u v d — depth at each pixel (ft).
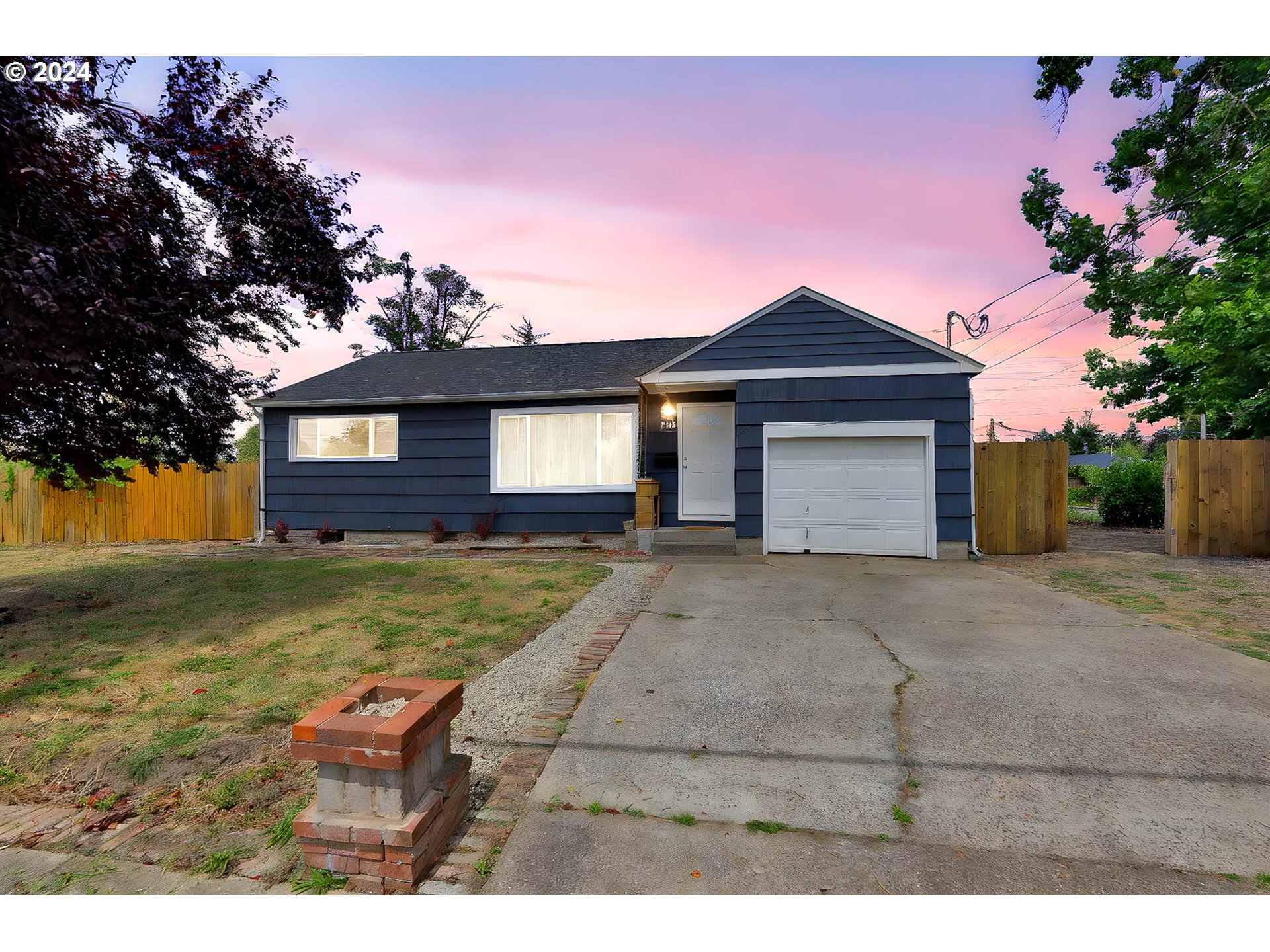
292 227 19.20
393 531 38.40
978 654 13.79
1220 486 28.89
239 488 40.93
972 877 6.48
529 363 42.50
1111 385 49.65
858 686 11.98
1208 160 35.42
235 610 18.86
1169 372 44.91
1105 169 39.40
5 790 8.51
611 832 7.30
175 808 8.00
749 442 30.76
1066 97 34.68
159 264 17.29
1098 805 7.76
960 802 7.87
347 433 39.50
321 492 39.42
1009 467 30.91
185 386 20.72
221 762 9.20
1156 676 12.23
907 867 6.63
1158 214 37.60
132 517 41.39
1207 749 9.16
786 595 20.52
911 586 21.88
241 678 12.89
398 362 46.26
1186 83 34.68
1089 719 10.30
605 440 35.99
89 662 13.92
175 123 17.67
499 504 37.04
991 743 9.48
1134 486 46.68
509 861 6.79
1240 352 33.04
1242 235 34.76
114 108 16.53
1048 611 17.98
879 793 8.13
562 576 24.49
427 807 6.68
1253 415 33.76
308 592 21.62
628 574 24.95
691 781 8.48
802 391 30.27
